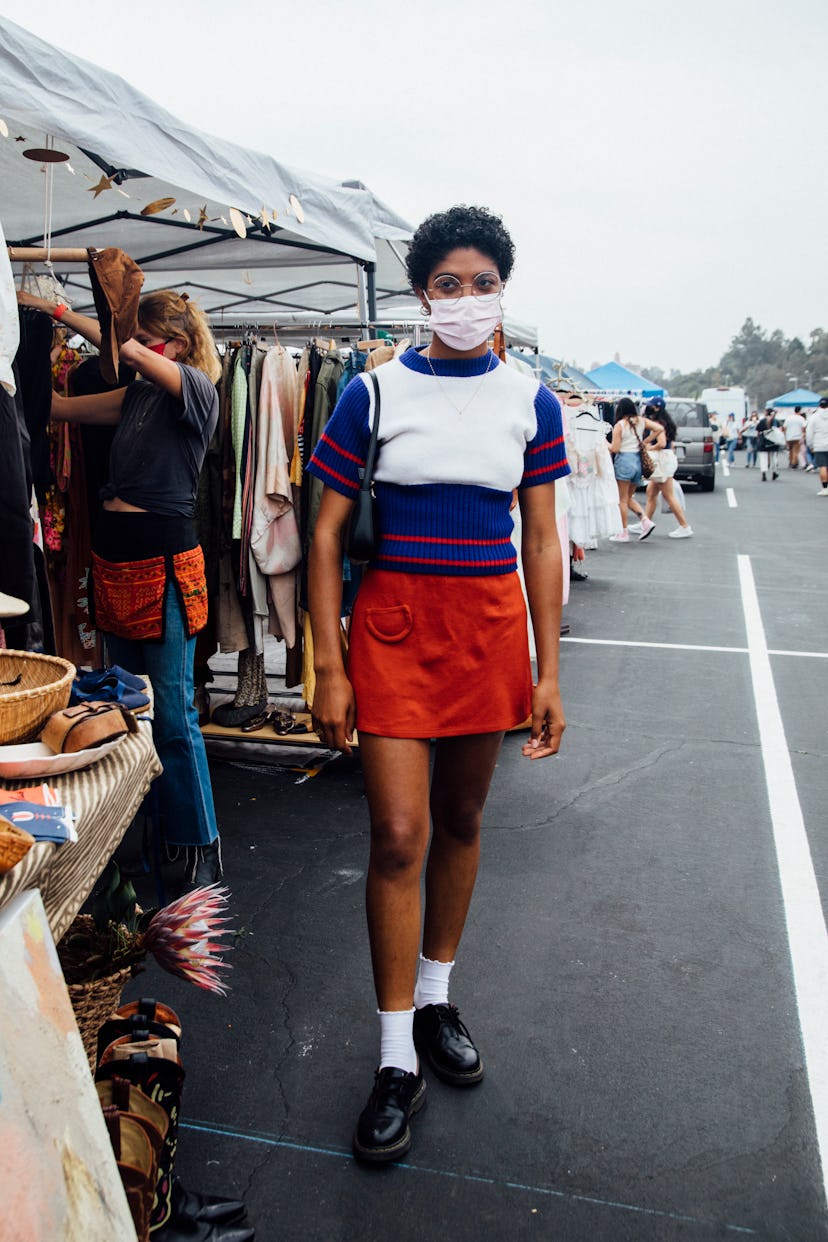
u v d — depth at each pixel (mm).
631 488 12742
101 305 2666
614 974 2789
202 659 4410
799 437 32875
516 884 3330
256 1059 2410
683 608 8438
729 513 16984
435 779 2268
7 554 2271
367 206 4734
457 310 1969
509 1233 1891
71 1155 1209
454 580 2049
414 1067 2182
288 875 3377
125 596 3043
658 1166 2066
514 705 2152
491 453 2047
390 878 2117
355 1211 1940
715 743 4859
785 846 3656
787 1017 2586
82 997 1742
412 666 2062
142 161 3014
